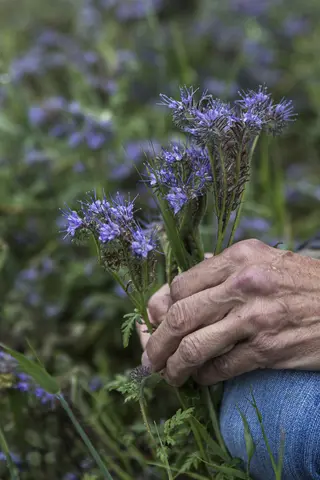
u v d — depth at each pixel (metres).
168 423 0.93
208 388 0.97
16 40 2.15
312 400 0.91
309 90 1.77
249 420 0.93
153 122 1.57
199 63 1.87
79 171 1.38
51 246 1.39
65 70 1.90
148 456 1.08
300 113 1.79
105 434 1.08
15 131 1.51
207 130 0.88
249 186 1.39
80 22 2.00
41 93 1.93
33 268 1.34
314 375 0.92
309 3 2.14
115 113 1.47
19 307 1.30
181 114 0.90
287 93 1.82
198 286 0.93
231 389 0.96
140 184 1.39
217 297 0.91
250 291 0.90
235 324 0.90
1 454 1.05
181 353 0.92
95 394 1.12
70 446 1.07
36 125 1.50
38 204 1.41
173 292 0.94
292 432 0.91
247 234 1.34
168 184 0.92
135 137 1.51
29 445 1.07
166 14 2.12
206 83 1.69
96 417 1.09
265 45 1.94
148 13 1.74
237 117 0.91
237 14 2.06
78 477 1.07
